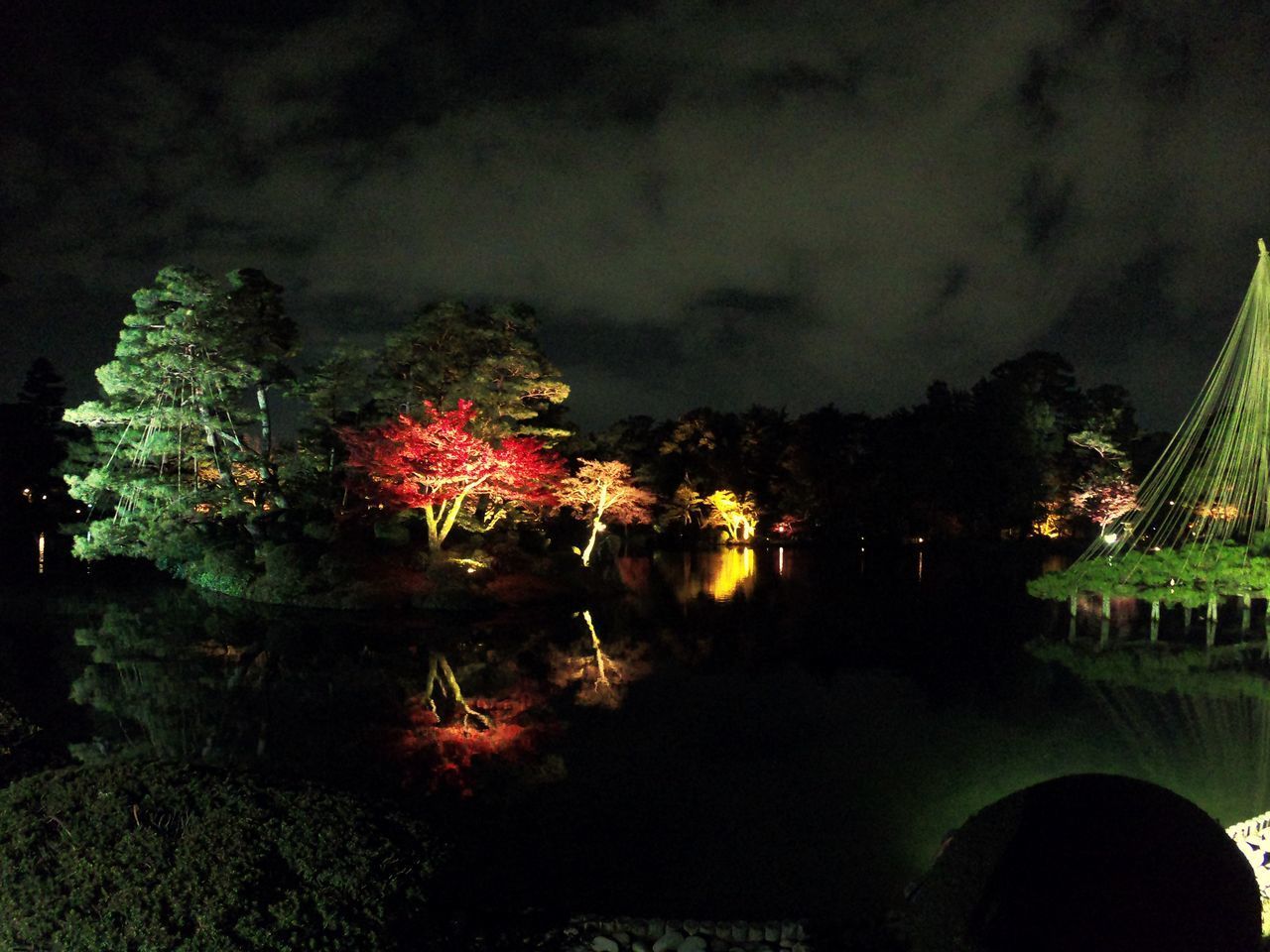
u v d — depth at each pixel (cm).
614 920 644
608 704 1392
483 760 1075
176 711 1304
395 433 2711
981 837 477
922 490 5366
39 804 498
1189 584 2080
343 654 1827
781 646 1973
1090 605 2559
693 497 5706
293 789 536
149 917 429
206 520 2902
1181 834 456
